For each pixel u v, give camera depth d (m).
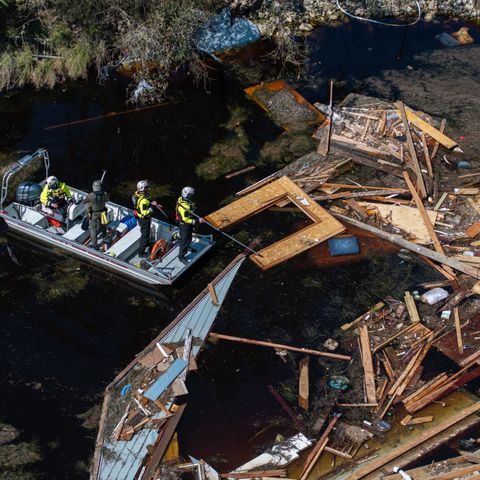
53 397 12.88
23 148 18.80
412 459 11.59
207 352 13.62
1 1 20.06
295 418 12.39
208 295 14.65
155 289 15.03
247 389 12.95
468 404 12.51
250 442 12.08
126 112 20.12
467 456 11.38
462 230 16.03
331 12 23.67
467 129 19.05
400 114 19.16
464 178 17.44
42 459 11.84
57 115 20.02
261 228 16.41
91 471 11.65
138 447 11.83
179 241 14.98
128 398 12.60
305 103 20.12
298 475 11.46
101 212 14.89
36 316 14.47
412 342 13.69
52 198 15.45
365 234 16.16
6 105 20.30
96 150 18.77
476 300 14.48
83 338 14.02
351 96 20.16
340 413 12.46
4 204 16.94
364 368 13.14
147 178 17.91
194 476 11.45
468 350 13.47
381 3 23.81
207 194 17.41
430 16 23.72
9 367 13.41
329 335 13.96
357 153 18.22
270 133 19.33
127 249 15.15
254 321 14.24
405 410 12.48
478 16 23.67
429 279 15.06
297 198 16.95
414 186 17.16
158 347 13.40
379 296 14.72
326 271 15.29
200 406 12.64
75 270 15.48
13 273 15.40
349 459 11.69
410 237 15.85
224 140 19.09
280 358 13.53
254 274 15.23
